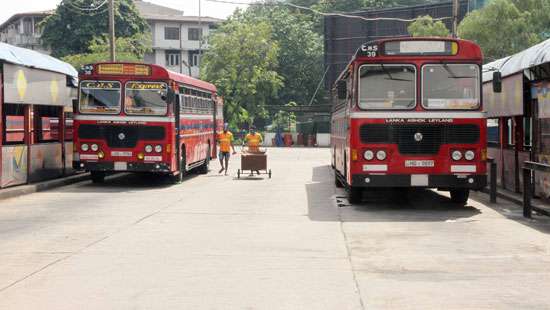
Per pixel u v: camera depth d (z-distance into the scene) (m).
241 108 67.88
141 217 13.77
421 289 7.44
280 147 64.38
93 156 20.28
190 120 24.05
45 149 21.12
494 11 36.00
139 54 65.00
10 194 17.78
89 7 66.38
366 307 6.68
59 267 8.73
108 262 9.04
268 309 6.63
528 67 15.41
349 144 14.98
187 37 87.94
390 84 14.57
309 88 80.62
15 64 18.47
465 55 14.55
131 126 20.30
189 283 7.77
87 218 13.62
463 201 16.12
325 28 67.56
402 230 11.94
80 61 53.72
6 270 8.55
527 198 13.65
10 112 18.78
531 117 16.22
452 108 14.47
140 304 6.84
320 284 7.70
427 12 61.34
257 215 14.12
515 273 8.27
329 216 13.95
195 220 13.32
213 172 28.83
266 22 78.56
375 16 64.69
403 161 14.45
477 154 14.43
